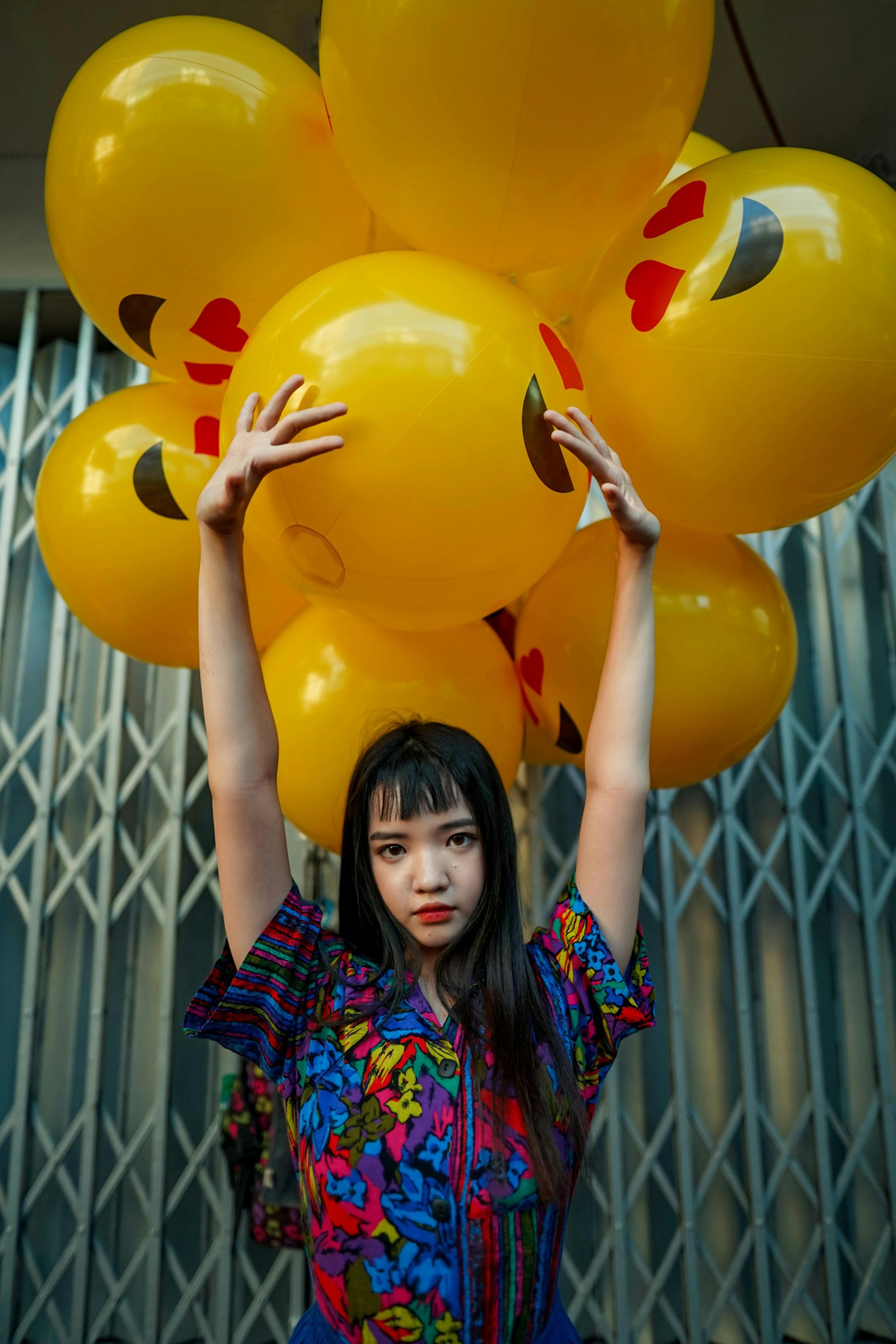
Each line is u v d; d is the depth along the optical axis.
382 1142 0.89
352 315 1.03
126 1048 2.55
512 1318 0.86
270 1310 2.37
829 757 2.80
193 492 1.42
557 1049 0.96
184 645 1.51
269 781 1.00
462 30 1.00
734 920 2.59
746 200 1.15
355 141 1.14
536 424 1.05
